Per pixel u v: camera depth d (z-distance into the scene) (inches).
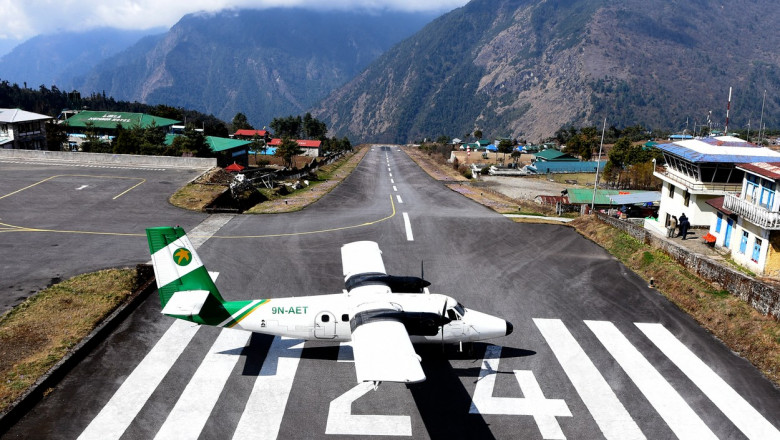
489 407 741.3
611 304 1120.2
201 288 820.0
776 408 754.2
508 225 1855.3
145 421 680.4
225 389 761.6
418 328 796.0
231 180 2324.1
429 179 3806.6
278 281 1186.6
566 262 1419.8
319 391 767.1
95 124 4729.3
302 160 5753.0
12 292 1046.4
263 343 900.0
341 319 821.2
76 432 652.7
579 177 5068.9
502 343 932.0
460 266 1360.7
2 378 735.7
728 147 1688.0
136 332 916.0
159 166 2642.7
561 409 740.7
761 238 1278.3
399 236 1648.6
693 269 1224.2
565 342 940.0
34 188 2015.3
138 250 1350.9
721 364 876.0
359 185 3198.8
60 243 1386.6
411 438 670.5
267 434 667.4
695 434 692.7
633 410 741.9
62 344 840.3
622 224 1621.6
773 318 957.8
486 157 6934.1
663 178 1925.4
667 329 1003.3
